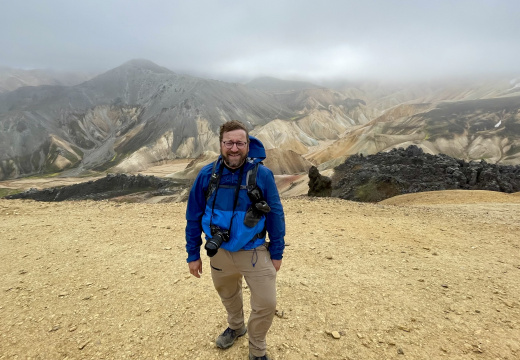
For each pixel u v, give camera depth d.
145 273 5.50
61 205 12.48
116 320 4.03
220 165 2.76
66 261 6.14
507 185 49.72
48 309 4.31
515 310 4.16
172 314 4.13
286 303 4.39
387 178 55.44
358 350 3.36
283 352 3.34
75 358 3.32
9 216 10.19
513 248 7.13
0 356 3.35
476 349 3.34
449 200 21.42
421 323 3.86
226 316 4.06
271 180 2.75
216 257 2.86
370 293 4.68
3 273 5.58
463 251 6.87
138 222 9.47
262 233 2.78
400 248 7.03
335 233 8.25
